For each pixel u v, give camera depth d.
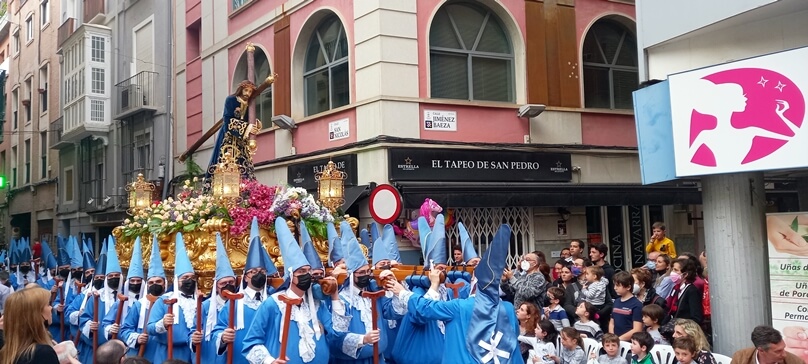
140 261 6.88
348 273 5.80
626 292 7.33
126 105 21.12
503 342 4.95
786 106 5.69
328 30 13.88
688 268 7.28
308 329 5.21
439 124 12.51
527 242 13.17
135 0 21.64
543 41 13.73
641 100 7.05
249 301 5.65
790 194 14.41
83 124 22.44
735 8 6.41
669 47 7.38
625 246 14.27
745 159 5.94
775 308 6.12
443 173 12.30
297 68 14.40
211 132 9.48
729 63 6.07
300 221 7.50
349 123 12.85
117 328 6.67
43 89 27.84
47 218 27.39
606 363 6.33
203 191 8.78
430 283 6.01
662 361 6.13
